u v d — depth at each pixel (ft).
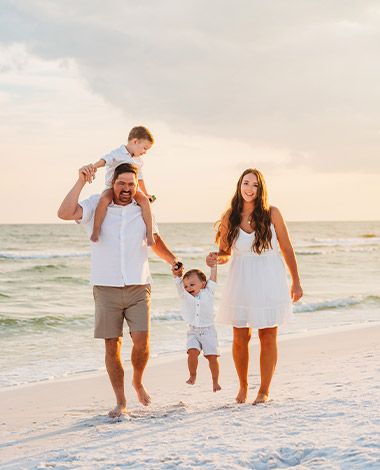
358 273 104.12
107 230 18.19
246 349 19.60
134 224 18.34
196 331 19.75
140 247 18.40
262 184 18.93
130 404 21.66
